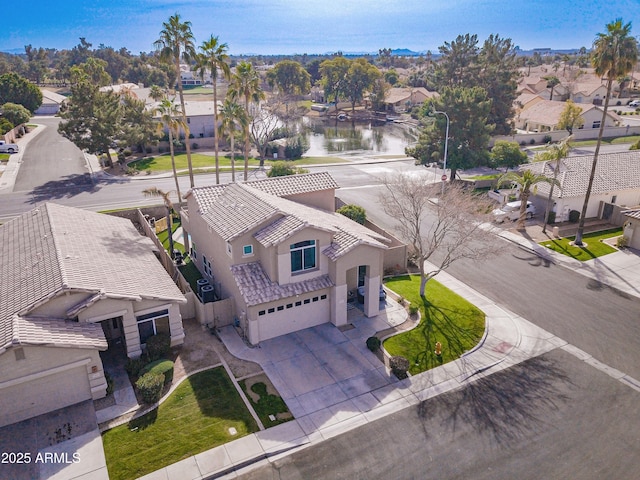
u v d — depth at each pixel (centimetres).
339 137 9706
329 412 1953
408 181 3622
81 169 5981
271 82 14075
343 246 2444
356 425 1888
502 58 7531
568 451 1756
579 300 2873
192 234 3306
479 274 3231
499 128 7444
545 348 2402
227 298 2666
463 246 3002
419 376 2186
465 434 1839
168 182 5453
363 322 2625
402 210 3020
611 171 4366
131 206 4550
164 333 2342
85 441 1780
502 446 1781
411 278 3189
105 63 14200
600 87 11406
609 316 2694
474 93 5197
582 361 2297
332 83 13175
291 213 2505
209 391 2062
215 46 4106
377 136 9856
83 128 5838
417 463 1705
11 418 1856
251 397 2031
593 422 1902
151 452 1734
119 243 2897
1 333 1848
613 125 8575
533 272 3256
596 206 4278
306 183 3312
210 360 2281
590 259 3447
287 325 2500
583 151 6925
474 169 6188
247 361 2278
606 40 3197
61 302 2033
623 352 2366
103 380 1994
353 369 2228
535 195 4325
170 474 1644
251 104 6506
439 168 6100
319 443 1795
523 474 1658
